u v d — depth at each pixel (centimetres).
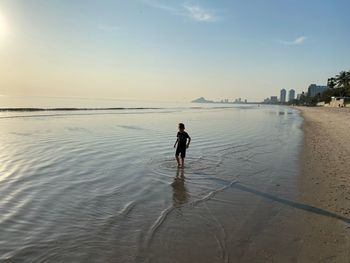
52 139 2130
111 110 7338
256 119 5291
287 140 2369
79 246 657
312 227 769
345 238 711
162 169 1337
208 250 652
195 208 889
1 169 1259
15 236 694
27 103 9806
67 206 880
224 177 1226
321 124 4144
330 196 1001
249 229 755
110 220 792
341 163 1492
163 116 5409
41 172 1234
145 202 929
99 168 1327
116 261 603
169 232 732
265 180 1189
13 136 2222
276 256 631
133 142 2089
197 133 2755
